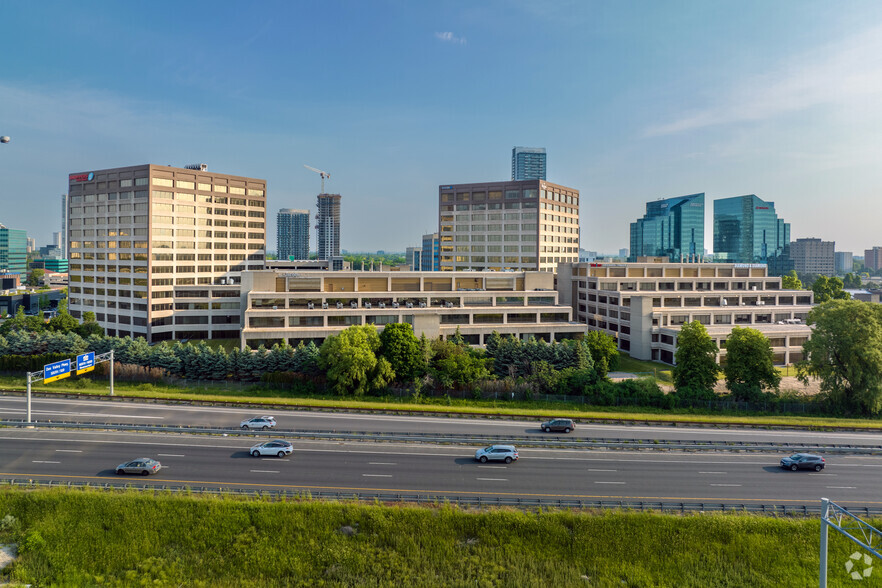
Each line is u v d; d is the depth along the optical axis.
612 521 44.28
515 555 42.25
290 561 41.84
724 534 43.78
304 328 101.88
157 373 86.50
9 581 40.06
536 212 160.12
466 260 169.38
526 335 112.12
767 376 82.00
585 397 81.06
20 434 60.47
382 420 69.31
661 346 113.00
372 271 115.81
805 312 125.94
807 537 43.78
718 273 144.50
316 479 50.06
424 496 46.44
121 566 41.66
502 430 66.12
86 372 86.88
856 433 68.00
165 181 135.62
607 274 138.25
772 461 57.16
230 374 87.62
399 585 40.34
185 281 140.50
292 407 73.75
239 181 153.25
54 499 45.16
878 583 40.78
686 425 69.88
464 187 169.38
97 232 140.12
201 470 51.44
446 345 89.31
